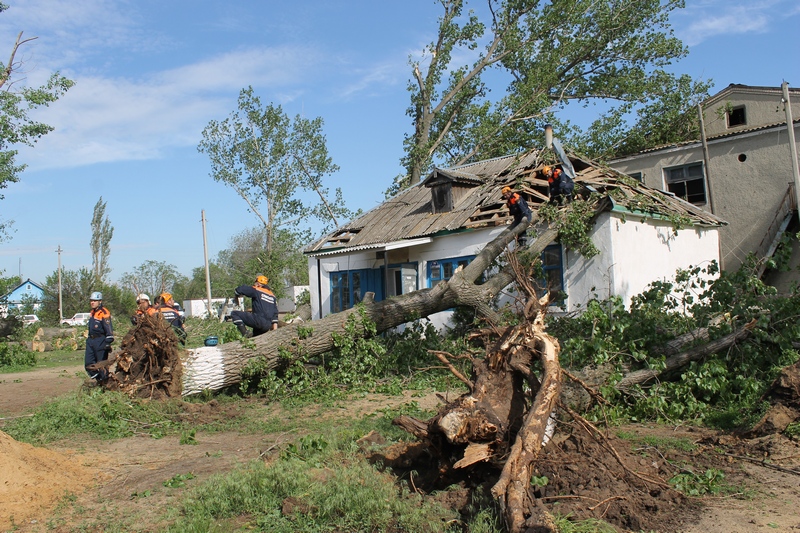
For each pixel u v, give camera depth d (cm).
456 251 1630
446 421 510
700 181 2338
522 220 1376
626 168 2514
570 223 1367
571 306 1427
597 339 799
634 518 446
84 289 4975
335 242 2009
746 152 2212
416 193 2081
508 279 1287
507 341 582
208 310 3372
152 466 628
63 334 2623
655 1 2853
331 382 1038
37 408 955
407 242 1647
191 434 739
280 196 3544
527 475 446
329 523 451
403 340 1246
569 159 1700
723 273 956
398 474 556
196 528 443
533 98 2941
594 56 3036
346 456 581
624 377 803
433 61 2984
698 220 1698
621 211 1385
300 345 1030
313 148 3547
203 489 506
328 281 2022
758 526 439
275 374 1018
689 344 888
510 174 1722
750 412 709
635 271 1446
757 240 2175
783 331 838
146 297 960
